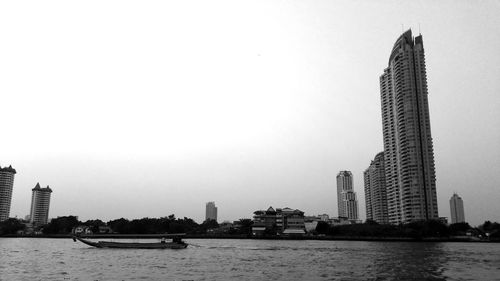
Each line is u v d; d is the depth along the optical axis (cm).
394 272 6334
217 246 14225
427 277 5797
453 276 5903
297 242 18812
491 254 10019
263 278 5681
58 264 7338
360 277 5800
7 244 15712
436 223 19825
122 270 6444
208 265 7288
